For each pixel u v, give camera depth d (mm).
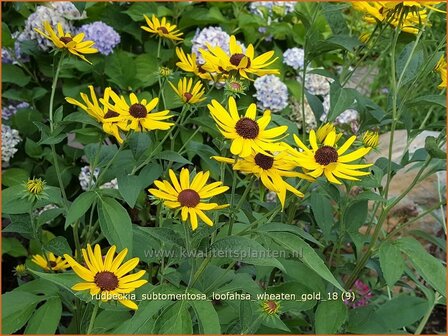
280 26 1015
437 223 895
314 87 994
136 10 976
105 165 626
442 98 540
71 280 471
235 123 467
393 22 607
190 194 436
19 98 936
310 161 464
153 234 456
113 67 930
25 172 918
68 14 948
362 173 467
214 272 552
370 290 738
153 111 832
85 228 736
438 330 861
